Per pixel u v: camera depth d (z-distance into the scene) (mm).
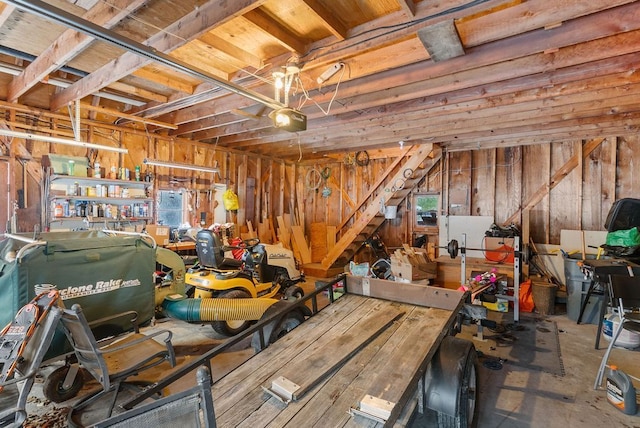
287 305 2510
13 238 2926
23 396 1958
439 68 2838
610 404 2506
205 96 3854
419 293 2916
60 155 4281
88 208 4629
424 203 6844
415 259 5102
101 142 4984
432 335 2299
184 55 2984
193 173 6195
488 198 6172
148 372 2873
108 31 1944
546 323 4312
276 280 4820
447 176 6551
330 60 2713
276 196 8008
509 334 3918
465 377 1914
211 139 6406
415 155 6094
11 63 3557
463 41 2461
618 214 4230
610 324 3691
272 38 2709
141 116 4770
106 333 2867
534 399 2574
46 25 2705
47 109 4391
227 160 6855
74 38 2717
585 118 4531
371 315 2674
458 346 1991
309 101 3803
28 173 4289
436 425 2221
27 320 2156
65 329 2244
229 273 3912
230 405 1558
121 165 5168
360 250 7719
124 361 2314
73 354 2545
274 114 3033
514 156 5965
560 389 2719
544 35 2387
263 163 7648
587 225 5395
